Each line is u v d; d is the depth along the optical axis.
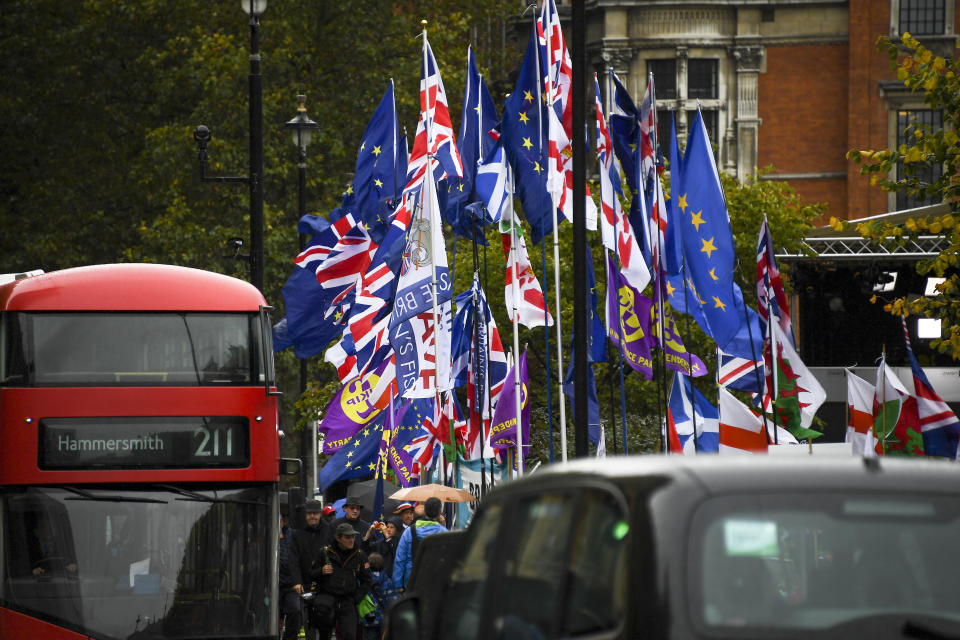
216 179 100.38
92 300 55.06
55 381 53.84
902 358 135.50
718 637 14.84
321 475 80.81
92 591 52.62
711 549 15.35
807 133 197.38
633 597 15.30
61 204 186.00
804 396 78.25
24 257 184.75
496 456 84.75
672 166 72.19
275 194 178.75
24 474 52.97
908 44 59.06
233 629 53.16
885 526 15.77
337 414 80.94
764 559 15.37
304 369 118.38
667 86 197.50
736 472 16.11
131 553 53.09
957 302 60.56
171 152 172.62
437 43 183.25
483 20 196.88
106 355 54.44
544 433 119.69
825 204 129.50
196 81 178.75
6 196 197.12
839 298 136.62
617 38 196.88
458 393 107.88
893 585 15.42
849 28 195.50
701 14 196.25
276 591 54.12
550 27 76.19
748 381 76.81
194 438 54.09
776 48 197.50
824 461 16.70
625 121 75.81
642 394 118.19
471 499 72.19
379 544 68.81
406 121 183.12
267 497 54.47
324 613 63.84
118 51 190.62
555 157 73.75
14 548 52.56
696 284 70.94
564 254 122.06
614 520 16.48
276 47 177.00
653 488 15.93
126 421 53.81
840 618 15.16
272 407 55.50
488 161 74.75
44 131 192.25
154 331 55.03
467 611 21.42
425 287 72.31
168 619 52.81
